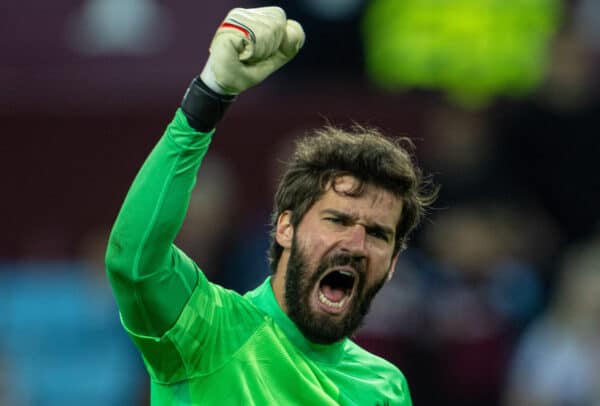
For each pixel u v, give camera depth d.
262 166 36.41
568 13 37.41
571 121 36.69
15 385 33.88
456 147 35.09
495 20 36.53
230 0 37.41
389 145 18.44
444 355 31.61
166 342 17.16
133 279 16.77
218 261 32.84
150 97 37.03
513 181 35.97
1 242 37.16
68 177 37.22
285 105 36.69
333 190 17.89
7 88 37.44
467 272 32.53
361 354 19.52
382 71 36.75
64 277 36.56
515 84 36.78
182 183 16.88
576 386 32.03
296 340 18.17
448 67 36.53
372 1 37.09
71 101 37.28
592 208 36.44
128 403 33.41
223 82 16.84
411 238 33.19
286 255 18.28
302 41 17.31
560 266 34.78
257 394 17.56
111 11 37.78
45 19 37.94
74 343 35.16
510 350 32.59
